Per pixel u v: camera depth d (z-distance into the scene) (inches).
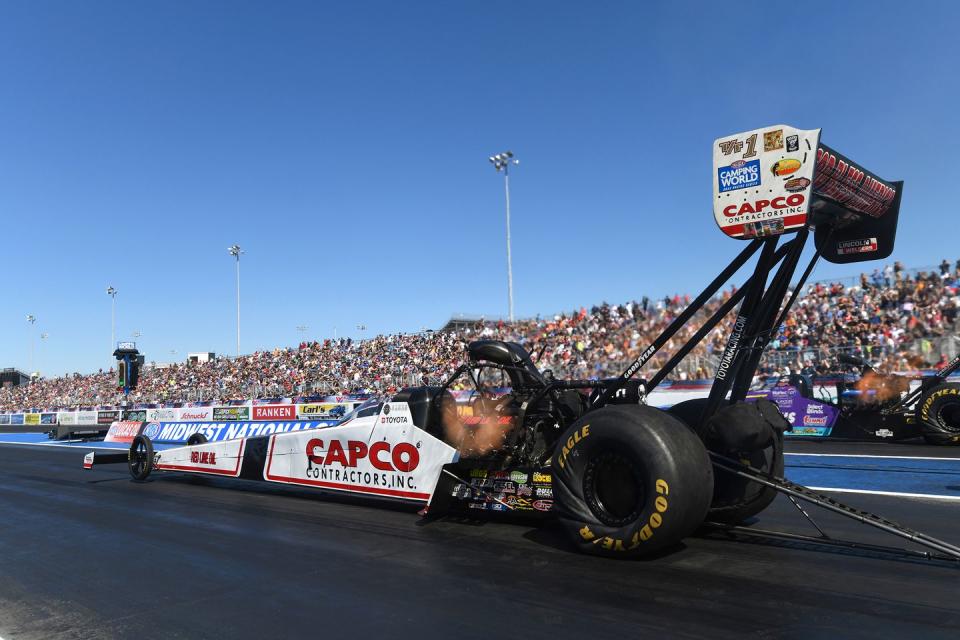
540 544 192.9
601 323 817.5
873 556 170.2
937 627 123.0
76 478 406.3
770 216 171.5
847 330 629.9
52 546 220.1
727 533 198.4
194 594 160.6
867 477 315.9
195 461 331.3
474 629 130.0
